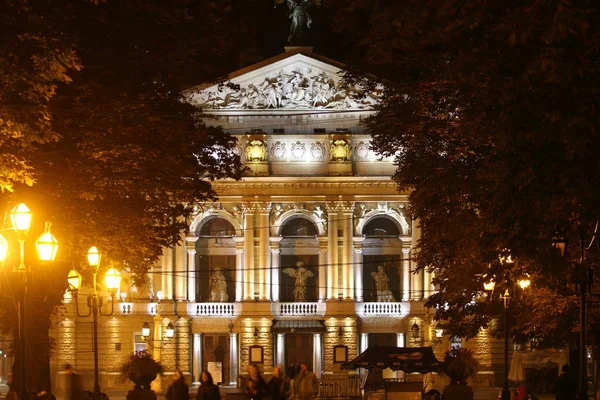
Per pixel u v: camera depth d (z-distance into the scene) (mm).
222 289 109500
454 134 52156
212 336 108812
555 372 93750
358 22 36062
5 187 40250
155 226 59469
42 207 48156
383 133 57750
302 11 107938
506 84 32781
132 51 47625
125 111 46562
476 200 41875
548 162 33500
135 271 59281
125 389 104375
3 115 37469
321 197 108312
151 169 50719
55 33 38812
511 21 29234
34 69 37656
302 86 107750
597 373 62156
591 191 33375
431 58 38594
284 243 110625
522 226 34969
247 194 108062
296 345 109125
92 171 47719
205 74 56469
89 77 47031
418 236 108750
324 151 108438
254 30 53125
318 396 78500
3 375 104562
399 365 68500
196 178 58438
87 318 107562
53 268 52969
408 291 108875
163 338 106750
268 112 107938
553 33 28047
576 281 40531
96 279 53469
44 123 38781
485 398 88875
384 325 108812
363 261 111438
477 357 105688
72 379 52250
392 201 108938
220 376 105375
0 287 48188
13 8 37500
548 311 58312
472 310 65062
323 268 109125
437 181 54469
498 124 33688
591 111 31312
